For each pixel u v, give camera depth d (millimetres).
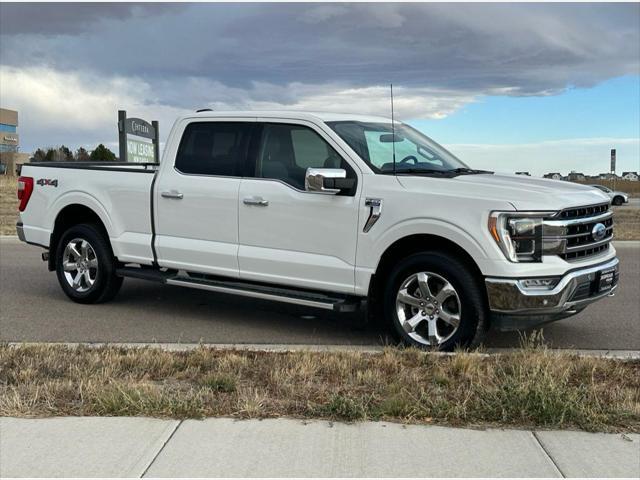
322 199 6301
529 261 5559
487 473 3547
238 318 7555
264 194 6617
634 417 4207
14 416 4230
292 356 5457
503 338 6668
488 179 6125
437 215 5750
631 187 63125
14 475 3518
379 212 6016
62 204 8156
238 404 4379
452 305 5871
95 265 8008
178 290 9219
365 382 4820
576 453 3777
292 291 6629
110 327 7102
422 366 5246
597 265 5957
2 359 5344
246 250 6762
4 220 18594
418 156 6777
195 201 7059
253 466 3609
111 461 3666
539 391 4293
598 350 6184
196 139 7238
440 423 4152
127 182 7602
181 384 4859
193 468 3590
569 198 5758
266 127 6824
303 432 4020
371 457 3713
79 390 4566
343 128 6578
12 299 8594
